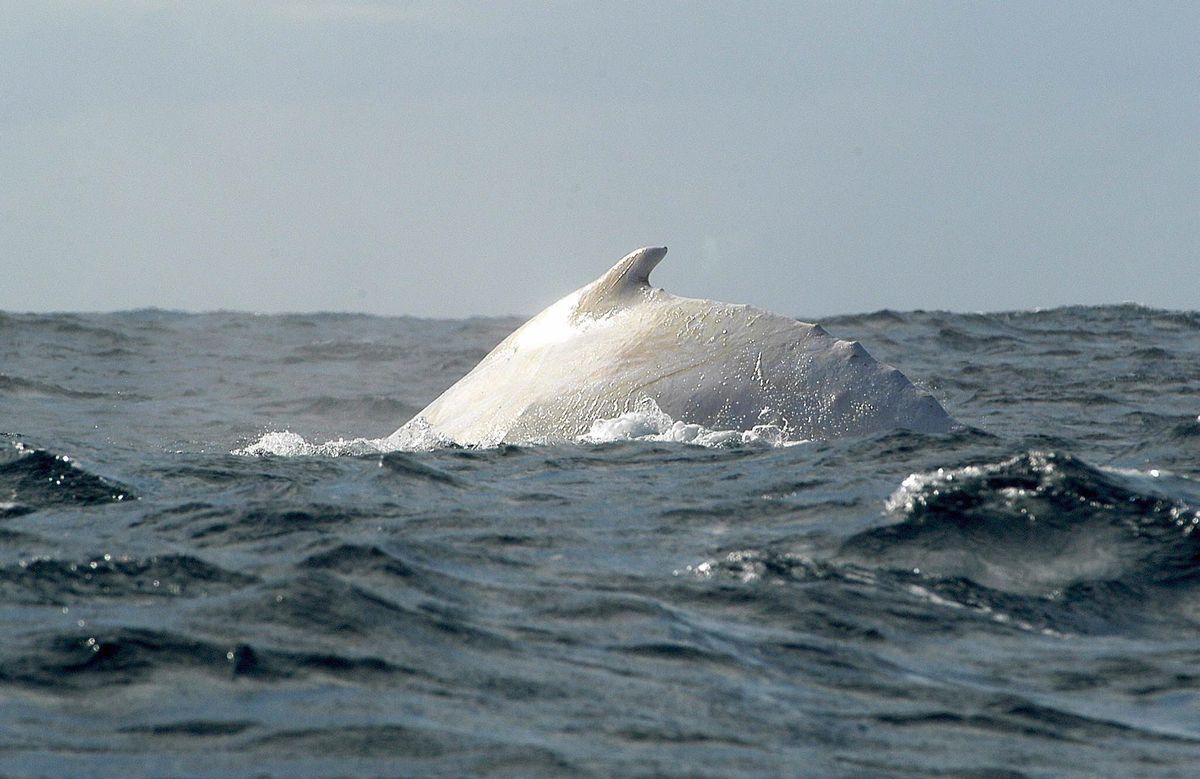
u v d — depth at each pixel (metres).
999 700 20.58
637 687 20.00
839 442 38.53
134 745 16.69
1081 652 23.22
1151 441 42.69
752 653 22.03
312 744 16.95
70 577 23.62
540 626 22.61
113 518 29.98
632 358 42.59
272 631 20.78
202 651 19.80
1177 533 28.69
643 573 26.55
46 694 18.16
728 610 24.31
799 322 42.09
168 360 94.06
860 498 31.97
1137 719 20.19
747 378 40.91
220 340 109.06
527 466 37.59
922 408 39.69
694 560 27.69
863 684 20.97
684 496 33.59
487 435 42.66
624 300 45.00
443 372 89.94
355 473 35.94
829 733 18.78
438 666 20.12
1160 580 26.81
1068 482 30.98
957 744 18.72
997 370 78.94
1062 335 102.25
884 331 104.94
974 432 39.31
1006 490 30.81
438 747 17.08
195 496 32.59
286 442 47.34
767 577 26.33
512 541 28.78
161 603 22.17
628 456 38.56
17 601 22.16
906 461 35.94
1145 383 70.44
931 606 25.17
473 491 34.31
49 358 91.00
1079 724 19.83
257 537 28.05
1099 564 27.41
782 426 39.88
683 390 41.16
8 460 35.38
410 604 22.89
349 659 19.94
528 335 46.19
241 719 17.61
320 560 25.22
